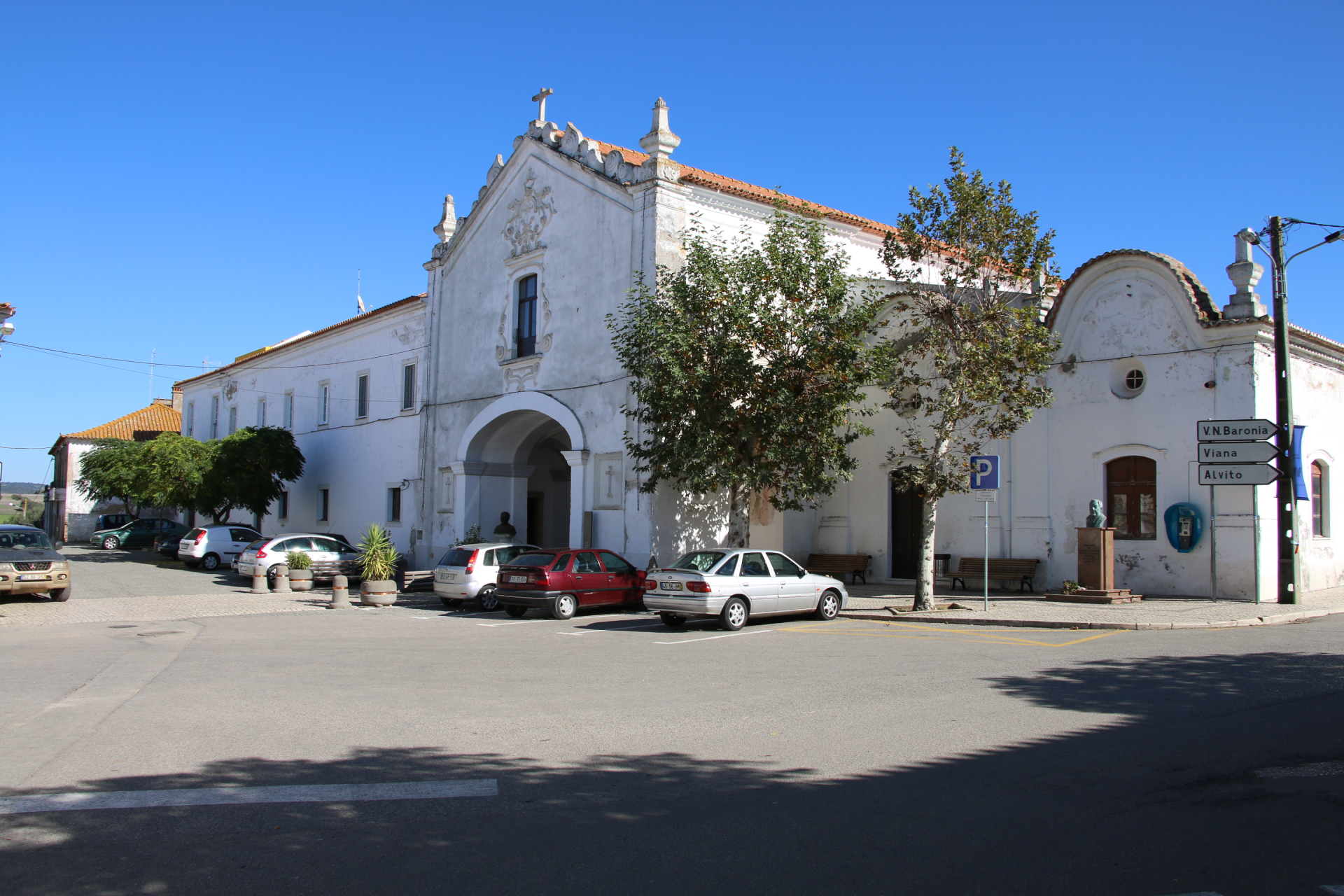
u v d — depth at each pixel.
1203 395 18.20
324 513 36.38
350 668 11.48
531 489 31.58
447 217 29.23
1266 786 6.21
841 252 20.22
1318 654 11.23
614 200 22.81
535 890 4.69
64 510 60.12
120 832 5.59
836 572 24.11
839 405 19.19
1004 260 17.20
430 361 28.92
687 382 18.34
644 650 12.90
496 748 7.48
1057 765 6.78
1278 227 17.02
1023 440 20.94
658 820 5.73
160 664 12.00
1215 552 17.83
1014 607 17.23
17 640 14.63
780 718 8.39
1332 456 21.03
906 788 6.32
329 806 6.07
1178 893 4.56
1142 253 18.98
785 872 4.87
